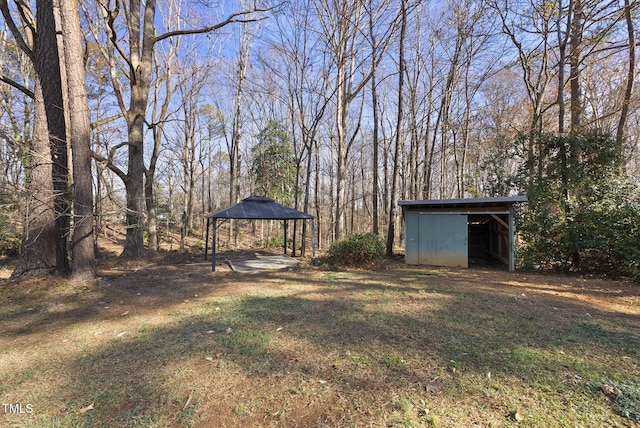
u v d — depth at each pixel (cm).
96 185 1249
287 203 2009
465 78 1667
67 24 674
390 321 435
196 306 532
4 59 1476
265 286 696
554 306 513
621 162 864
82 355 338
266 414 231
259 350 342
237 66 1867
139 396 256
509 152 1149
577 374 282
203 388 267
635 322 431
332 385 268
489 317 451
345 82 1295
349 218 3020
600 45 1173
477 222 1366
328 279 768
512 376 279
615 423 213
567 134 907
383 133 2217
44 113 734
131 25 1035
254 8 1069
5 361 326
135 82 1059
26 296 588
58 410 240
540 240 900
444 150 1834
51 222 733
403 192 1967
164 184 2228
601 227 791
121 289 657
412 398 246
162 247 1594
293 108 1598
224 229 2891
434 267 990
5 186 681
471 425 214
